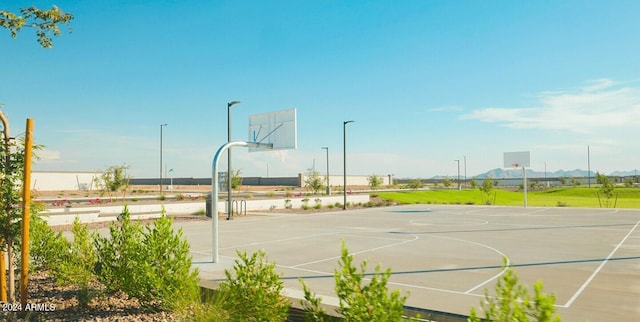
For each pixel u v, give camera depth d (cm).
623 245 1614
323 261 1302
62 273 827
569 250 1496
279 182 9988
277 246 1614
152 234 704
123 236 784
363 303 374
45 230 916
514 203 5000
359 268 1179
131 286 697
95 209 2536
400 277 1069
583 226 2291
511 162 4047
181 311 643
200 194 5219
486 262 1270
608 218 2750
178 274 684
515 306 315
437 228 2238
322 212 3350
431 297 873
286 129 1869
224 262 1237
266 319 525
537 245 1617
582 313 758
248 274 552
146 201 3772
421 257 1360
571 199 5722
